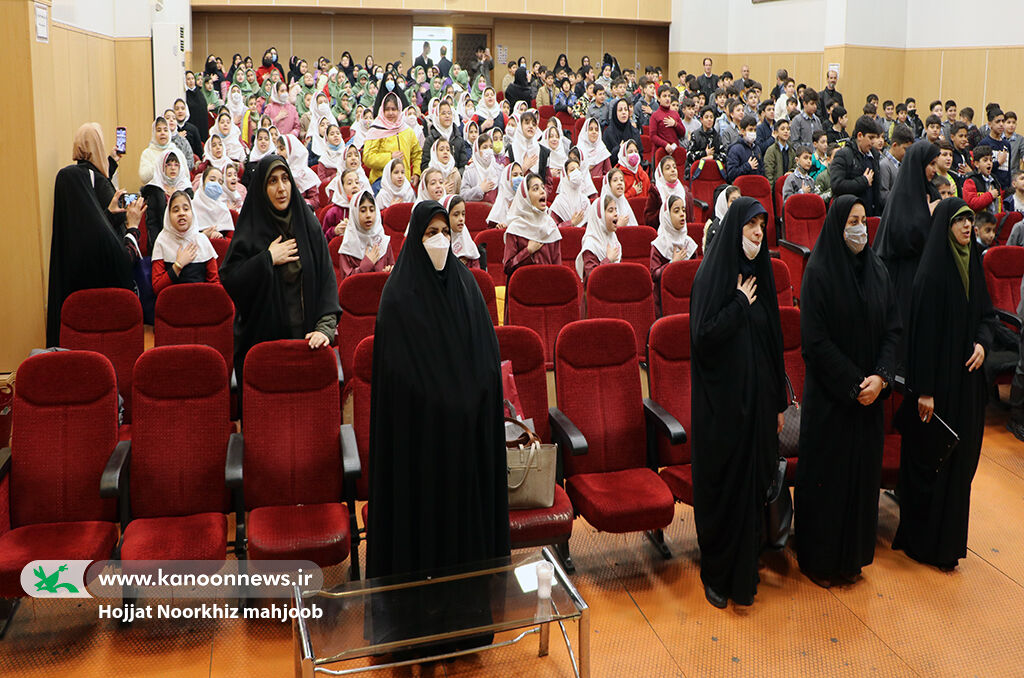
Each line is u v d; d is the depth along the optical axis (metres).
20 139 5.91
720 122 12.55
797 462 4.07
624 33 23.08
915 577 4.06
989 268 6.20
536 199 6.32
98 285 5.38
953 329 4.00
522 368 4.08
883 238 5.26
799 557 4.04
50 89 6.30
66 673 3.25
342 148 11.08
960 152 10.22
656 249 6.49
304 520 3.58
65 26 8.38
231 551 4.01
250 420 3.79
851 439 3.86
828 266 3.82
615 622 3.67
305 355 3.84
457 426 3.18
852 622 3.68
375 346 3.24
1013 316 5.77
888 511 4.73
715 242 3.79
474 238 8.05
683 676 3.32
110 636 3.49
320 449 3.83
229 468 3.59
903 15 17.12
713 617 3.71
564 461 4.12
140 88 13.72
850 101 16.98
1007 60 15.77
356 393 3.97
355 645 2.81
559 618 2.96
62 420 3.70
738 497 3.71
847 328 3.80
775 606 3.80
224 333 4.88
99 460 3.71
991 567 4.14
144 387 3.75
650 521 3.77
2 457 3.63
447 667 3.37
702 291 3.77
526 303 5.55
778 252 7.88
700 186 10.08
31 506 3.64
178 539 3.46
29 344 6.09
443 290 3.22
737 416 3.67
